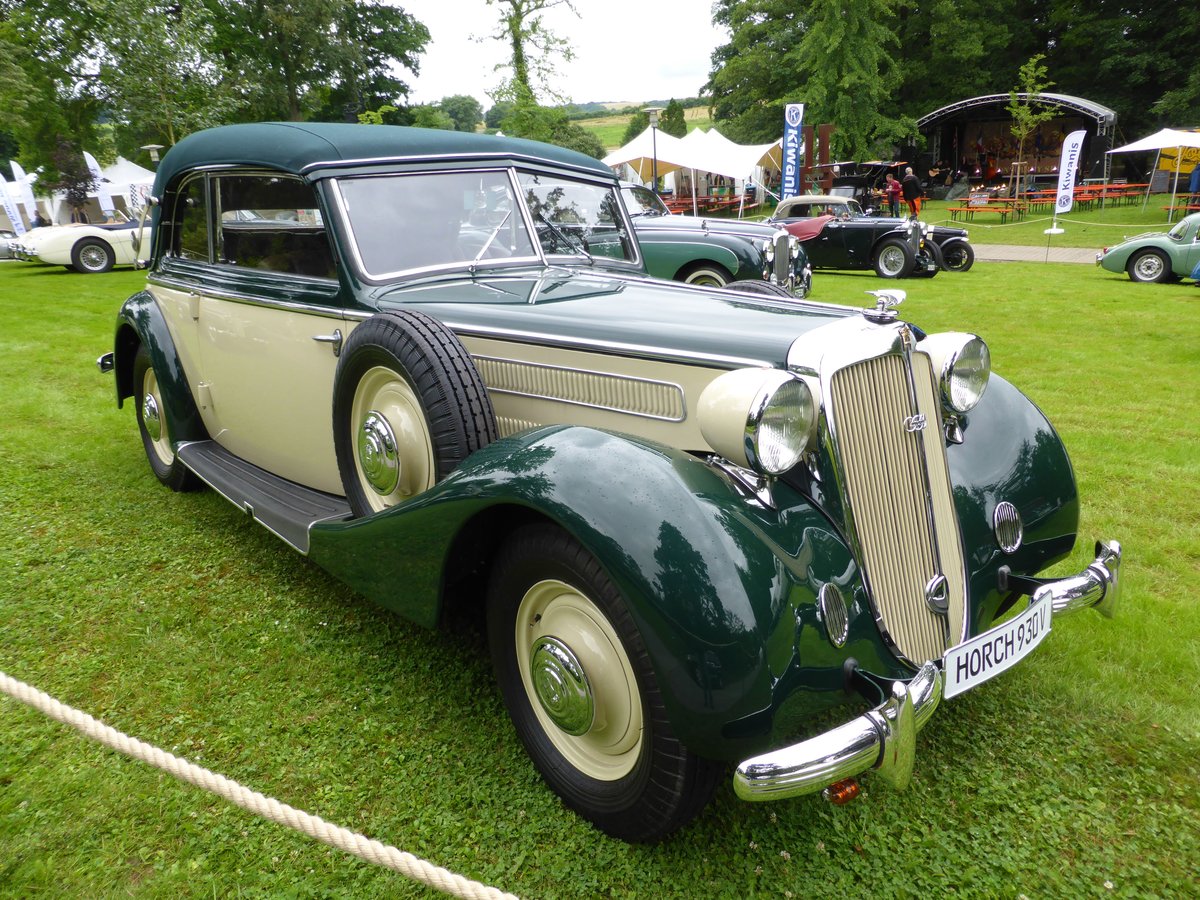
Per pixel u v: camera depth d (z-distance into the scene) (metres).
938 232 16.05
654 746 1.87
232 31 30.05
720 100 45.09
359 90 35.00
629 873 2.01
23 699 1.89
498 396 2.87
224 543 3.90
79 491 4.55
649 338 2.45
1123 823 2.19
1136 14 38.94
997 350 8.28
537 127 20.94
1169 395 6.55
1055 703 2.68
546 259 3.57
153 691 2.72
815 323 2.41
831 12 35.12
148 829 2.13
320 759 2.39
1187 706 2.65
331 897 1.92
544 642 2.10
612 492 1.89
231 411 3.89
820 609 1.92
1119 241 21.38
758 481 2.04
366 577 2.56
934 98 40.38
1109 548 2.49
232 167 3.46
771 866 2.04
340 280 3.02
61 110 26.36
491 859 2.04
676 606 1.74
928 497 2.26
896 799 2.27
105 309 10.93
